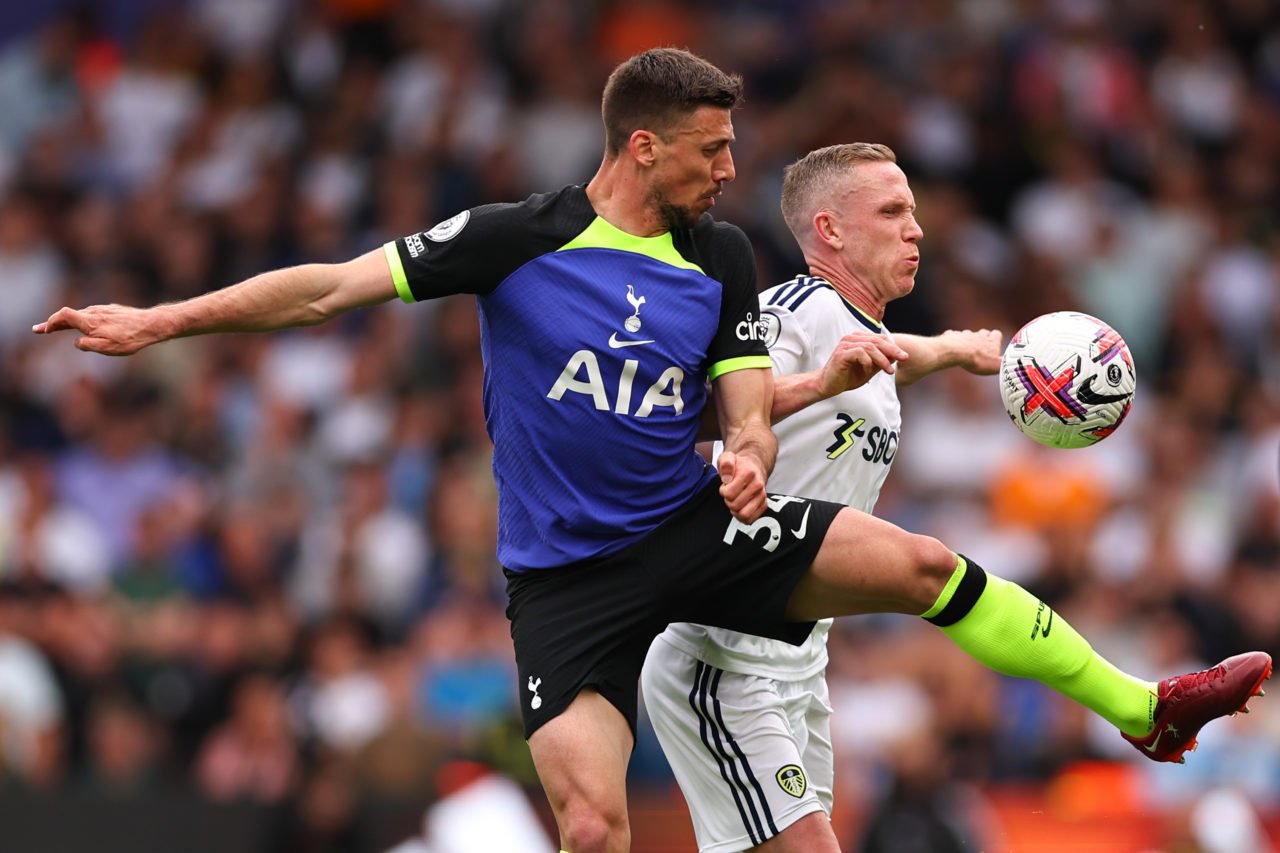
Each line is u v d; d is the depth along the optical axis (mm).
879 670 35531
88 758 34719
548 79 53250
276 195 49469
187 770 35094
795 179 19391
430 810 31203
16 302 47812
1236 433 46312
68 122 52625
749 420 17172
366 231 48875
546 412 17000
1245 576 39188
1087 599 38531
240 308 16547
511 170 50188
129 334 16266
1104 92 54875
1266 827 32250
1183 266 50750
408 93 52344
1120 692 17484
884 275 18859
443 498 39781
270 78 53656
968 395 43562
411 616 38250
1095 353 17688
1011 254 50438
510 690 35344
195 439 43469
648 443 17047
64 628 36125
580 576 17125
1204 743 34406
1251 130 56188
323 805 31391
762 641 18906
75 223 49344
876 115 50969
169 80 54000
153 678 35906
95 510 41875
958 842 30344
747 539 17141
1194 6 57688
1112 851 31938
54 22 56875
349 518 40062
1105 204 52125
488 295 17094
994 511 41906
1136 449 44344
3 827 31203
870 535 17141
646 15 54906
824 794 20219
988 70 53938
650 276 17016
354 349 45188
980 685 35188
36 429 43625
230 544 39656
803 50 53812
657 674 19500
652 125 16828
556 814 16641
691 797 19500
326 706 35219
